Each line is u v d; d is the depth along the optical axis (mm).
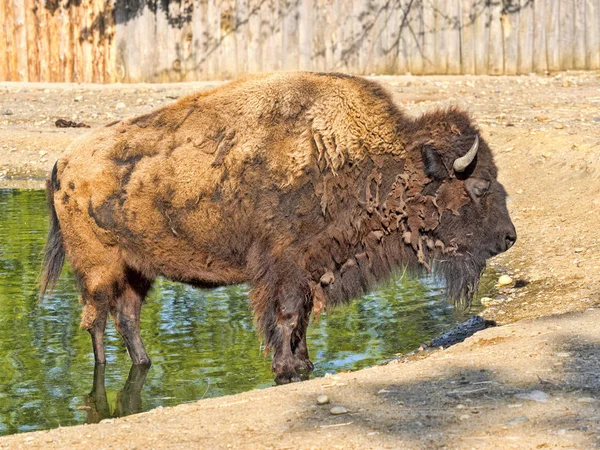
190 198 13742
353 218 13539
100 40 41906
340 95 13625
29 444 10172
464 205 13633
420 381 11039
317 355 14812
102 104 37188
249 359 14766
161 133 14156
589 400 9914
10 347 15523
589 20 41250
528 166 24641
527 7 41219
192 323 16688
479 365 11453
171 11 41438
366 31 41438
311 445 9305
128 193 14086
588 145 24078
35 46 42094
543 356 11594
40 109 36562
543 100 33781
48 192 15148
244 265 13875
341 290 13883
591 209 20969
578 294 16188
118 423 10734
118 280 14578
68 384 13828
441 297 17938
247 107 13773
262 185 13422
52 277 15297
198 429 10109
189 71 41844
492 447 8898
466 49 41531
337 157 13383
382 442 9227
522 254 19781
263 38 41406
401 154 13672
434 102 33812
